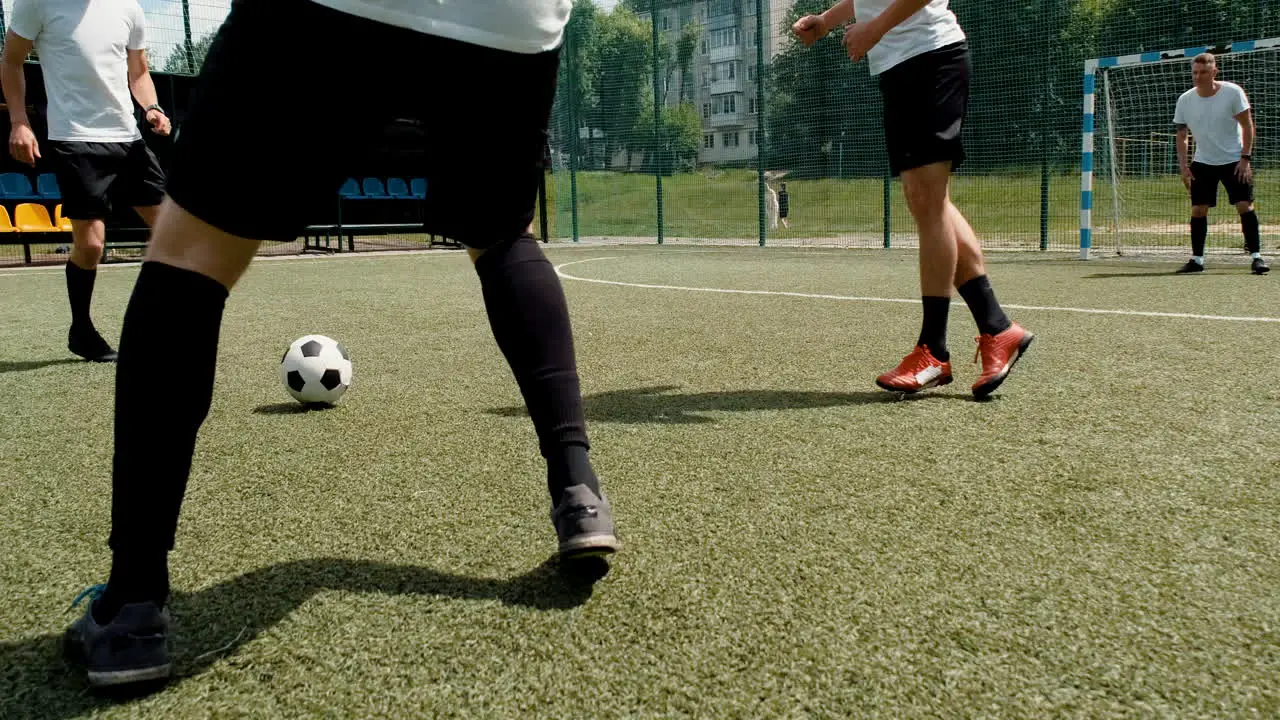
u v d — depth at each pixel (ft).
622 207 55.52
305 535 5.57
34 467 7.30
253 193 3.85
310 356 8.98
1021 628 4.16
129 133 12.75
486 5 4.02
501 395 9.75
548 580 4.82
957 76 9.12
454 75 4.10
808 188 51.03
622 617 4.35
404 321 16.43
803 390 9.75
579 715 3.52
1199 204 23.44
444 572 4.95
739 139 83.25
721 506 5.93
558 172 55.98
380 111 4.11
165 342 3.84
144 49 13.12
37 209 34.91
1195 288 19.61
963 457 7.00
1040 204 37.70
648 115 55.52
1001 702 3.55
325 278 26.58
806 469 6.75
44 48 12.11
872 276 25.22
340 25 3.76
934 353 9.25
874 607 4.40
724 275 26.17
